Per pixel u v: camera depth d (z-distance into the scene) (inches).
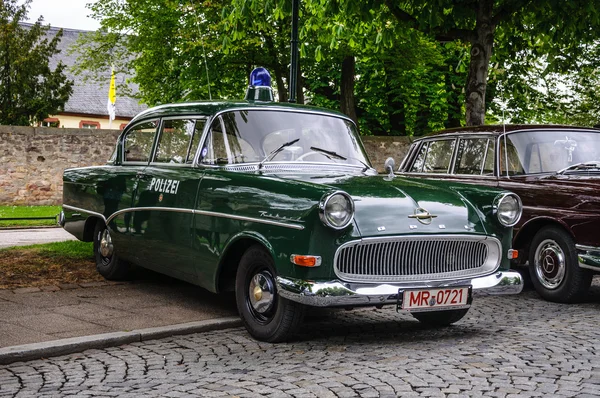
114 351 212.8
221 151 252.1
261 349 215.3
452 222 222.4
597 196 289.4
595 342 225.8
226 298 287.7
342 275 206.7
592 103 978.7
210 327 241.0
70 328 231.3
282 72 1046.4
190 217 251.0
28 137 963.3
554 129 339.0
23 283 308.5
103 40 1232.2
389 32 524.4
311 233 204.8
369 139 973.2
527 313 280.4
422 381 179.6
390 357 204.5
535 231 320.5
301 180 220.2
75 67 1333.7
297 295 205.0
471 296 221.8
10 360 199.6
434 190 235.5
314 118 270.2
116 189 303.7
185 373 188.9
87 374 187.9
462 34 493.7
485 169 337.4
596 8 468.4
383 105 1117.7
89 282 314.8
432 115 1112.8
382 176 253.1
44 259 366.6
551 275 307.0
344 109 1035.9
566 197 300.0
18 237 569.0
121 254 302.8
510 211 232.1
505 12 486.0
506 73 621.3
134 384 178.5
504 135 335.0
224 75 1075.3
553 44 546.6
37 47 1418.6
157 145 286.4
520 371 189.8
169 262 267.0
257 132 255.0
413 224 214.8
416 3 460.8
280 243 212.2
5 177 953.5
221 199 236.5
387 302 209.3
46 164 973.8
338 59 1012.5
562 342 225.6
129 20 1151.6
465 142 351.9
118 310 261.1
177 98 1138.7
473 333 240.5
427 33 507.5
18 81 1387.8
